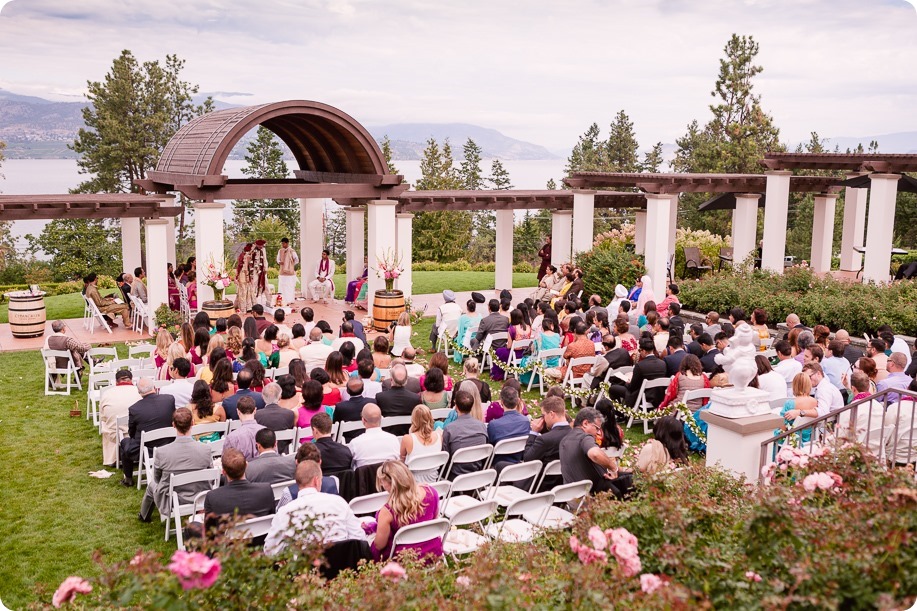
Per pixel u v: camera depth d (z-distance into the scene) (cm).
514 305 1959
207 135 1580
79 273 3475
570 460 668
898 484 419
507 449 777
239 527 546
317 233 2061
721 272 2052
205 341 1117
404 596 374
